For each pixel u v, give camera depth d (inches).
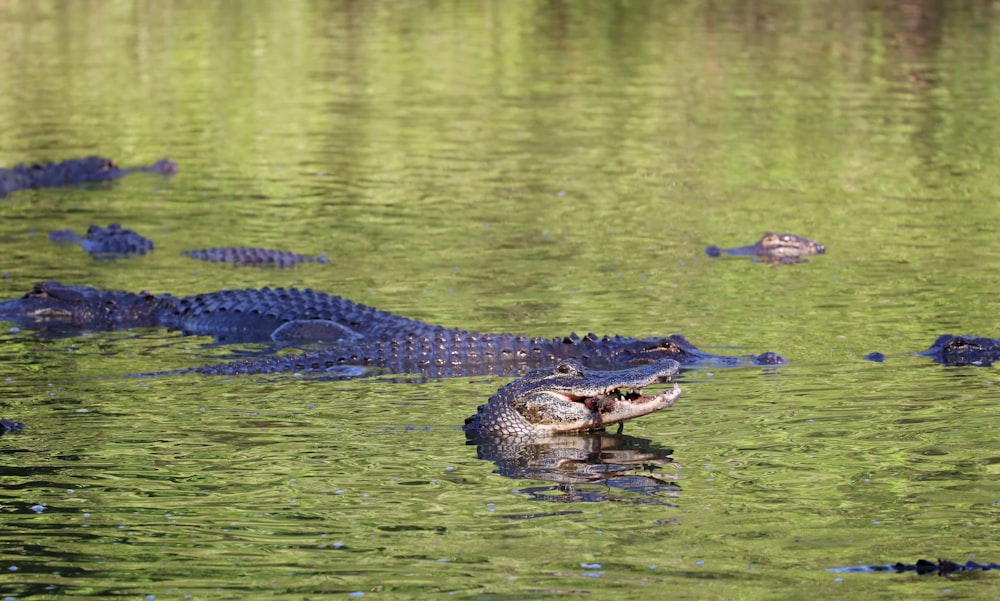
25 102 2282.2
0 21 3201.3
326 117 2143.2
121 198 1669.5
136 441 816.3
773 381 932.0
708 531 661.9
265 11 3373.5
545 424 834.2
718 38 2881.4
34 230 1505.9
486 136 1983.3
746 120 2065.7
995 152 1825.8
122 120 2140.7
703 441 809.5
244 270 1320.1
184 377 973.8
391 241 1424.7
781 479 736.3
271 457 787.4
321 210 1579.7
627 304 1165.1
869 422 832.9
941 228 1437.0
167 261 1363.2
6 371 988.6
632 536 657.0
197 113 2185.0
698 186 1673.2
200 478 749.9
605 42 2866.6
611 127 2028.8
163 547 650.2
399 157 1857.8
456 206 1584.6
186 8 3422.7
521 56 2704.2
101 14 3309.5
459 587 598.9
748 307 1146.0
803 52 2689.5
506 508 700.7
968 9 3203.7
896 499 699.4
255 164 1836.9
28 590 599.5
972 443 786.8
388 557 634.2
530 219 1514.5
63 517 690.2
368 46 2837.1
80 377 972.6
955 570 606.9
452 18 3240.7
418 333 1041.5
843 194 1620.3
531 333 1078.4
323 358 1013.2
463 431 844.6
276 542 655.1
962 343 984.3
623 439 825.5
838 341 1032.2
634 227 1471.5
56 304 1170.0
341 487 735.7
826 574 605.9
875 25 3002.0
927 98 2213.3
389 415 878.4
